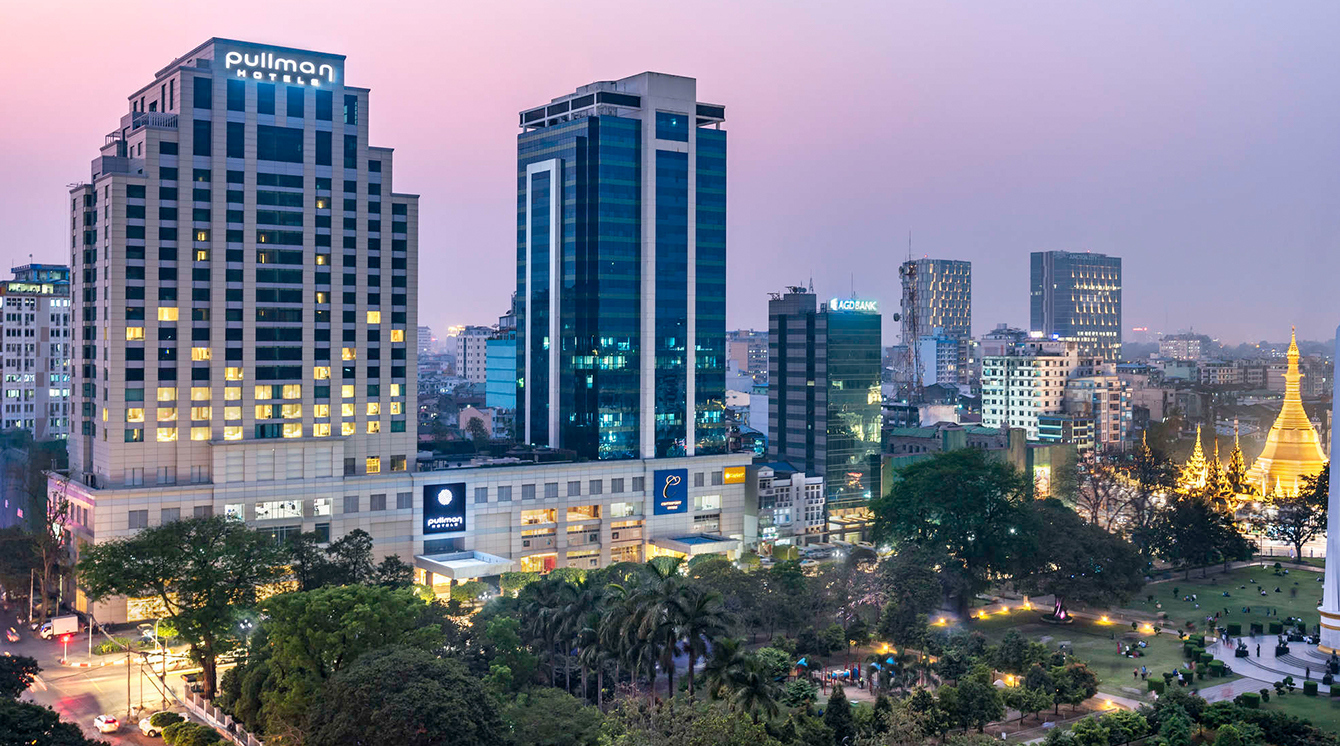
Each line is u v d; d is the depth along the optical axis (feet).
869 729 431.43
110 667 602.85
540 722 435.53
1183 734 473.67
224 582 556.51
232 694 501.56
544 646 537.65
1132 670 626.64
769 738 382.83
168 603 558.97
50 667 601.21
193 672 597.52
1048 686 533.96
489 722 409.28
